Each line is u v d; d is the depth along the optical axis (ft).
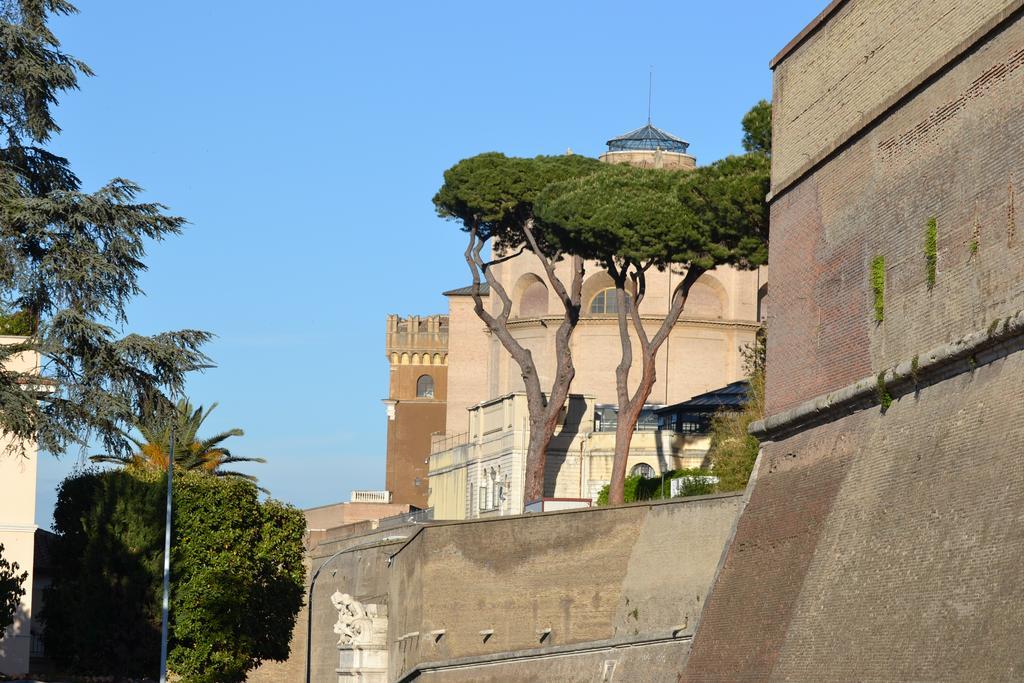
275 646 305.32
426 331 599.98
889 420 146.51
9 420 165.07
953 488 130.31
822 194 168.14
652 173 265.95
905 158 149.28
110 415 167.84
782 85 181.88
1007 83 130.93
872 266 154.51
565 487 329.11
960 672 121.29
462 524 221.46
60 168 176.14
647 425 348.59
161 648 265.34
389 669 253.65
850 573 144.46
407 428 595.88
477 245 304.50
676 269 390.42
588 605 196.75
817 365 165.89
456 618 220.43
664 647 180.45
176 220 173.27
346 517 447.83
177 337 171.83
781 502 164.66
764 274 399.44
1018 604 115.85
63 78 169.58
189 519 290.76
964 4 139.44
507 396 343.87
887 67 154.61
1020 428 122.31
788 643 152.25
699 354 391.24
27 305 169.07
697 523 180.55
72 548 283.79
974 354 132.36
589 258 267.59
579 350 391.04
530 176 293.84
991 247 132.46
